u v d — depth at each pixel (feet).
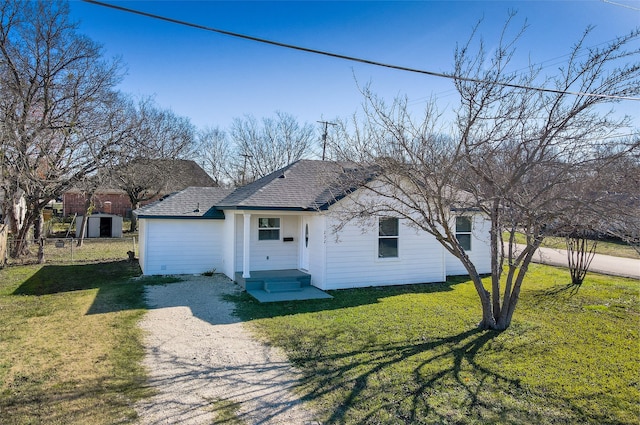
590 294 36.29
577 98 21.54
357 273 39.22
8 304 31.58
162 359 20.22
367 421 14.42
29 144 51.08
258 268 43.86
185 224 46.93
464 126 23.32
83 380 17.56
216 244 48.24
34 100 57.62
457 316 28.48
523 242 59.57
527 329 25.49
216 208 48.67
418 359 20.33
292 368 19.19
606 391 17.07
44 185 55.31
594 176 20.15
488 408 15.47
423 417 14.73
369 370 18.90
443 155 22.95
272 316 28.35
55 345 21.99
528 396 16.53
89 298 33.83
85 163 62.28
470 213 37.14
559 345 22.59
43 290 37.17
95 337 23.45
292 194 41.57
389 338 23.62
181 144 107.45
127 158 67.10
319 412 15.02
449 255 47.19
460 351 21.50
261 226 44.04
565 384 17.67
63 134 57.57
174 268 46.62
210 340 23.18
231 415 14.73
